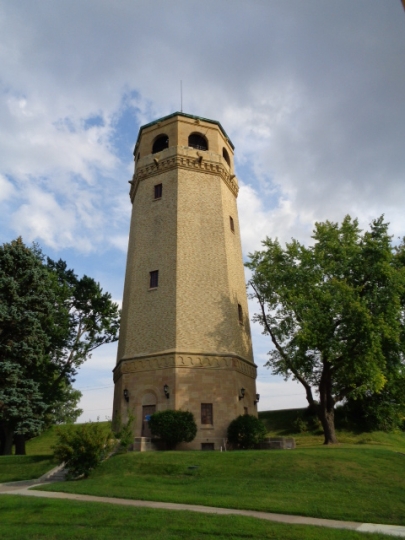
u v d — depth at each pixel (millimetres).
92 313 41188
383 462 18141
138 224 32594
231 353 28031
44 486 18141
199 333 28016
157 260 30438
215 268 30391
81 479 19703
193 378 26672
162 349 27469
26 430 28172
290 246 30859
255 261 32219
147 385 27000
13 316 28359
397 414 34250
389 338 27062
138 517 11828
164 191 32594
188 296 28828
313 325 26625
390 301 27172
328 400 28641
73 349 39188
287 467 17734
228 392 27047
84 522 11773
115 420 28719
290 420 40000
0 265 30391
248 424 25500
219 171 34000
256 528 10594
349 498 13867
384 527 10938
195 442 25266
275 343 31375
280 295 29641
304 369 28781
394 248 29750
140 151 35406
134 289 30453
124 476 18922
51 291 31703
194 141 36438
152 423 24828
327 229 31219
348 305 26266
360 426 37312
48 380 37219
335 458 18453
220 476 17656
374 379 25438
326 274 29203
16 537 10750
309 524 11086
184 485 16750
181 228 30750
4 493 16766
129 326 29453
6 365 27516
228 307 29516
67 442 20297
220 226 32000
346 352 26531
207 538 10117
